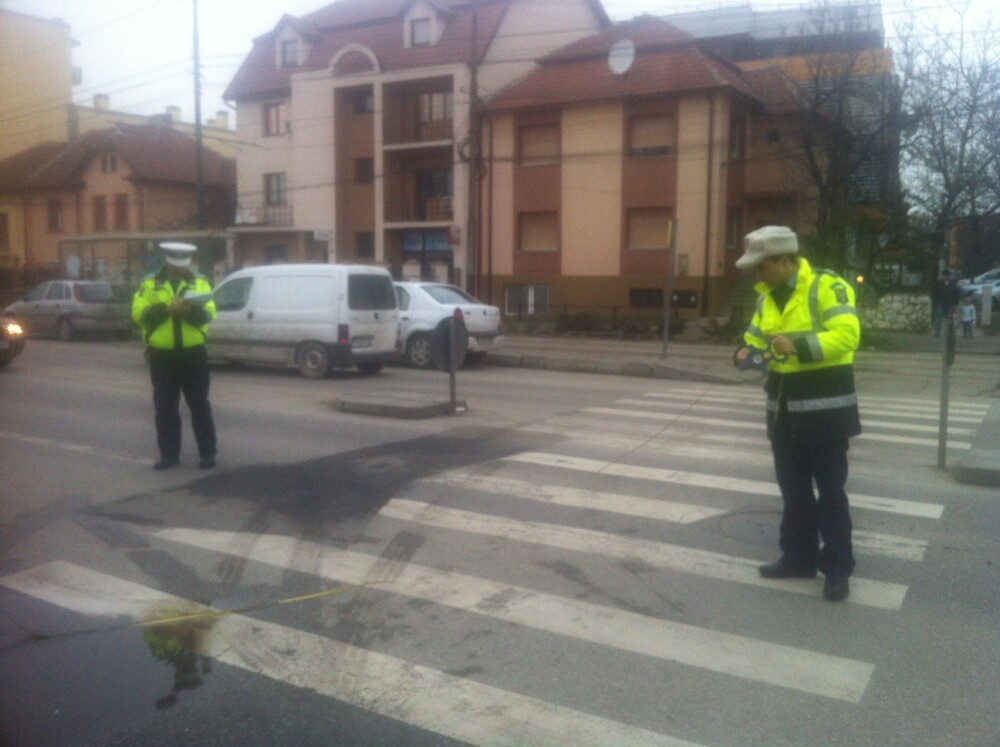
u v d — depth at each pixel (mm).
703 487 7684
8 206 50906
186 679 4176
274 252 42156
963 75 27453
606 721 3770
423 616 4895
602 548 6043
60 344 23484
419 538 6270
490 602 5090
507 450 9211
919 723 3744
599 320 28453
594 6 40250
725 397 13734
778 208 33219
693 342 26516
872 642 4547
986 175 27828
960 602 5086
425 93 37906
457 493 7457
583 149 32719
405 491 7520
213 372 16609
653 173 31578
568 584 5375
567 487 7664
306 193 40531
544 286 33969
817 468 5125
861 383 16516
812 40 31484
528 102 33344
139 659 4395
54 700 3988
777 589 5281
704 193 30812
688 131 30859
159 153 47000
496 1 37188
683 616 4883
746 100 32031
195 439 9266
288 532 6414
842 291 4941
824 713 3828
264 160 42375
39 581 5469
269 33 43844
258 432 10180
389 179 38375
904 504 7242
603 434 10188
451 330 11555
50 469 8344
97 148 46750
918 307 27484
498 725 3742
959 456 9172
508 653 4426
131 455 8961
